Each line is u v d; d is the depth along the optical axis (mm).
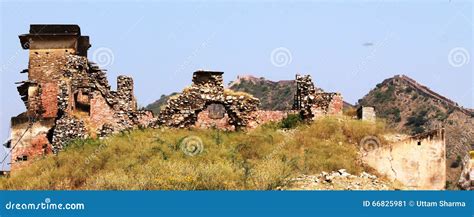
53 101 50781
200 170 38594
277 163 40031
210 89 47219
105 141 44219
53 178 41500
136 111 49438
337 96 47344
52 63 57219
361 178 39625
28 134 48688
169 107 46938
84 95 50125
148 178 37969
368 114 46656
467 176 40562
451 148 66688
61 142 46906
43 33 57219
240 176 38406
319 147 42812
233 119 47031
